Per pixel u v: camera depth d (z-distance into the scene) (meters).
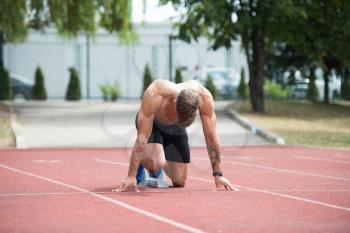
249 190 11.91
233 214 9.23
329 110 39.25
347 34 36.81
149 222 8.59
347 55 37.69
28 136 26.31
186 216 9.05
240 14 34.22
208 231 7.99
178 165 12.12
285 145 24.45
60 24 40.12
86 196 11.02
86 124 30.61
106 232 7.95
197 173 15.05
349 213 9.41
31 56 55.12
